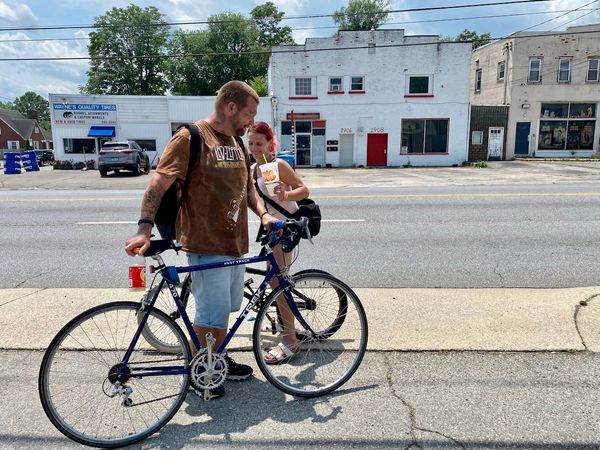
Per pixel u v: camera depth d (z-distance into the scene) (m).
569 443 2.48
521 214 9.27
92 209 10.72
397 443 2.50
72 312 4.28
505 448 2.45
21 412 2.78
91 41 45.78
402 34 27.50
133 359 2.84
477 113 29.44
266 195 3.45
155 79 48.31
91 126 28.58
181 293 3.27
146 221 2.56
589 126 30.30
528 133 30.19
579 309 4.20
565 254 6.36
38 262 6.28
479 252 6.52
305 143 28.67
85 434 2.53
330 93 28.12
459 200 11.23
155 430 2.61
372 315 4.14
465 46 27.48
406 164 28.72
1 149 67.19
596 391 2.95
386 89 28.06
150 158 29.12
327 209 10.20
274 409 2.83
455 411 2.77
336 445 2.49
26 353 3.50
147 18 45.59
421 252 6.57
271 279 3.15
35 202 12.08
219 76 45.47
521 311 4.20
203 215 2.77
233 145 2.89
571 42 29.11
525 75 29.45
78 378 2.83
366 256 6.39
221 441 2.54
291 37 50.06
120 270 5.88
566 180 16.97
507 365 3.28
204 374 2.79
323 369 3.24
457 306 4.36
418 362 3.33
